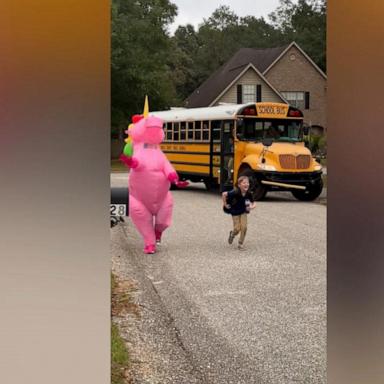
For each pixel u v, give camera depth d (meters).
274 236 11.02
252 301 6.54
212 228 11.94
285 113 17.31
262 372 4.54
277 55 43.62
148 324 5.68
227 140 17.62
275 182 16.56
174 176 9.44
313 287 7.17
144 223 9.30
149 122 9.39
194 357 4.84
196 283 7.35
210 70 66.50
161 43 38.78
